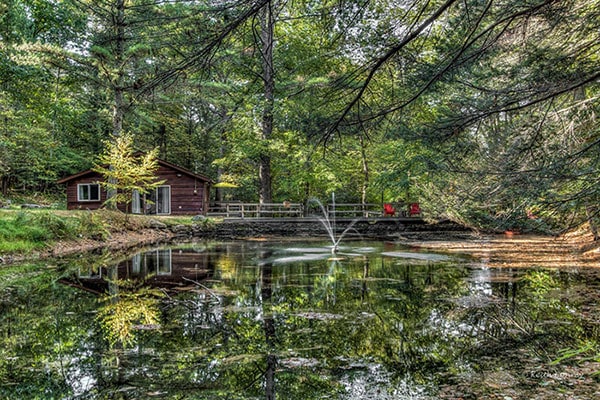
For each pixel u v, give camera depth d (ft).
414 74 10.55
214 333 11.37
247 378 8.41
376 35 9.73
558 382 8.06
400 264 26.12
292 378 8.41
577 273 21.74
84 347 10.21
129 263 26.48
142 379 8.30
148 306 14.60
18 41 52.85
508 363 9.12
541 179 11.10
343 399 7.42
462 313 13.48
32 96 61.98
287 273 22.30
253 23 9.70
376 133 12.39
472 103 11.32
